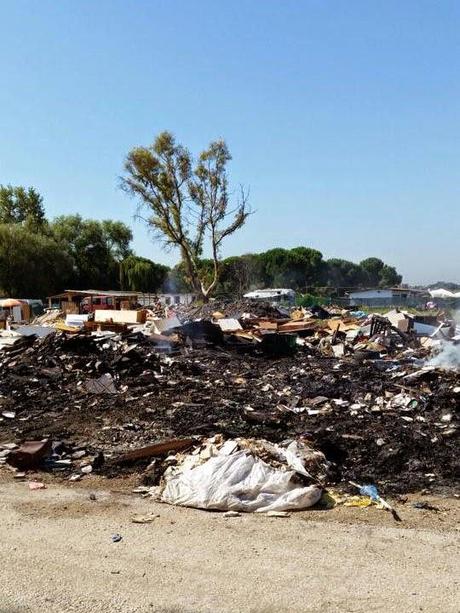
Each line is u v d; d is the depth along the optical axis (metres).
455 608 4.44
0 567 5.15
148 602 4.57
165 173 48.31
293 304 56.41
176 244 50.28
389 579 4.89
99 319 27.78
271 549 5.49
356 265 128.12
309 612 4.41
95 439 9.54
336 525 6.07
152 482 7.42
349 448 8.62
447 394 11.79
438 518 6.29
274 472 6.95
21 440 9.47
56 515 6.36
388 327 24.27
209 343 21.12
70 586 4.81
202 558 5.30
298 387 13.95
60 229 74.00
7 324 34.38
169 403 11.92
